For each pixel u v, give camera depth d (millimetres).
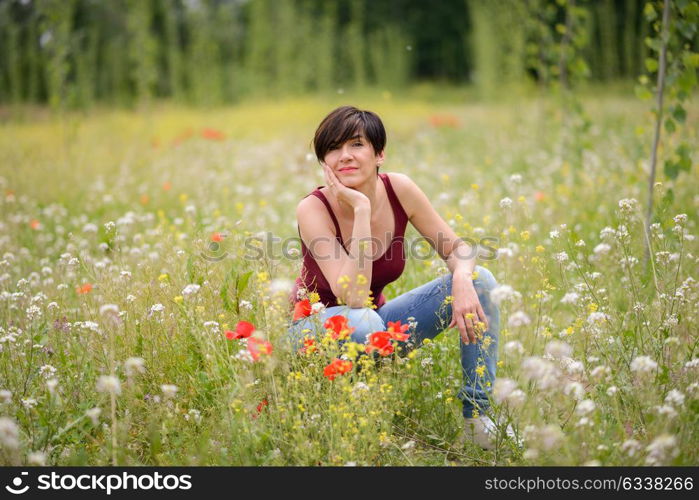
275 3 28703
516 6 16312
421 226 3771
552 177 9086
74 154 11336
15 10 24203
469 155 12367
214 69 25188
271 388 3180
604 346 3324
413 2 47500
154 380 3377
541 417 2939
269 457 2898
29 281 4680
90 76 21078
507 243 4379
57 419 3127
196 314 3570
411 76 44438
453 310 3453
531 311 3520
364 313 3367
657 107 5375
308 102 24891
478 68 26406
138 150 12508
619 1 29703
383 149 3594
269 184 9461
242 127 18266
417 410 3451
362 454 2902
